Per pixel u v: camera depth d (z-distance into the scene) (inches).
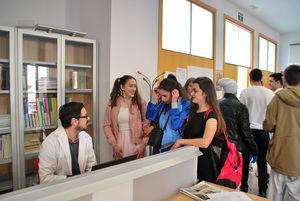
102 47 105.8
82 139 63.7
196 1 154.0
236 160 58.6
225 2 185.8
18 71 84.0
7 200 24.7
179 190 48.6
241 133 87.5
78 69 103.4
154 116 77.3
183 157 47.4
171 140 68.1
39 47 90.8
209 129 55.6
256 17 234.7
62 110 59.2
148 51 120.0
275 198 77.2
